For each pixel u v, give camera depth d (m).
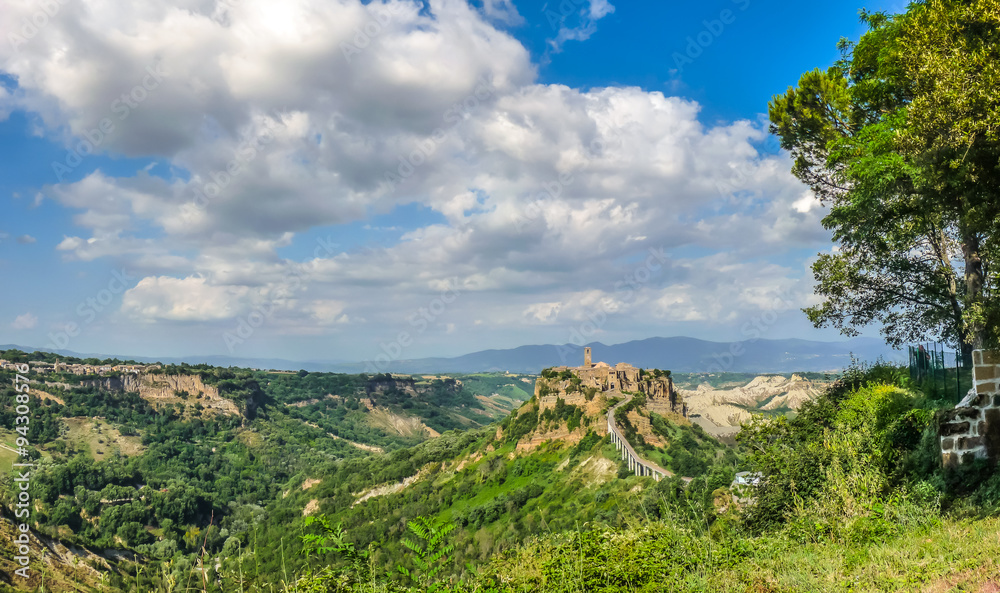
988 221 17.89
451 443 184.25
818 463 19.77
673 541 12.91
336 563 9.74
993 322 20.58
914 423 18.83
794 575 10.60
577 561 11.83
